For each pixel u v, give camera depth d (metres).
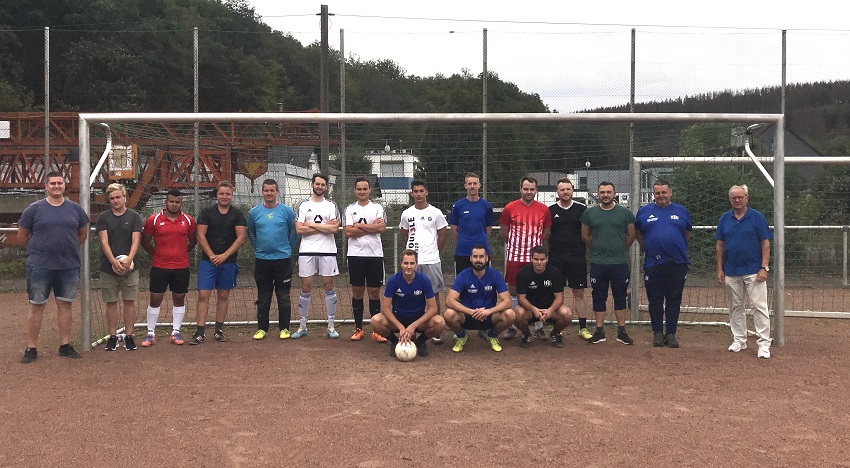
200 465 4.08
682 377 6.28
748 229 7.31
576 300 8.21
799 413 5.16
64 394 5.66
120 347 7.64
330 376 6.27
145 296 11.73
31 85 27.89
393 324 7.11
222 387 5.87
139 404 5.36
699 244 11.74
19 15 27.92
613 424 4.85
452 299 7.27
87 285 7.44
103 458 4.21
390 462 4.11
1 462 4.15
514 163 11.87
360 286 8.07
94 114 7.66
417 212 7.98
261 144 10.73
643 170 11.55
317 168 11.05
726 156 10.47
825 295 12.59
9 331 8.80
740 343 7.49
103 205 10.25
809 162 10.36
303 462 4.11
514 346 7.72
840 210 13.45
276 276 8.08
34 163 15.95
